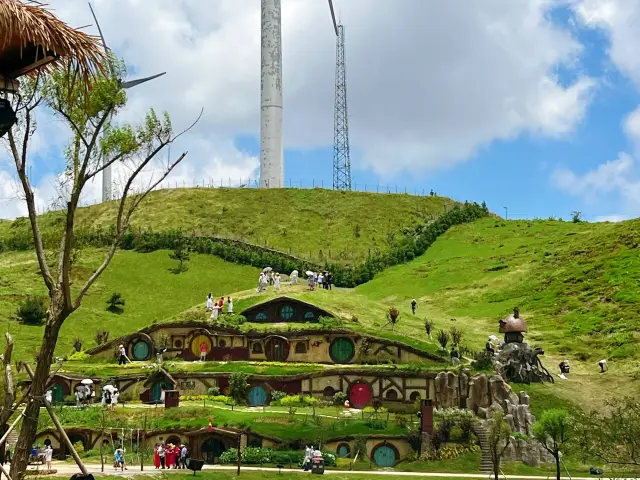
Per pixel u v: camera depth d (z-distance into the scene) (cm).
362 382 9056
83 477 2903
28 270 17150
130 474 5959
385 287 17388
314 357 9888
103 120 3198
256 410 8612
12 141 2961
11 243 19325
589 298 14012
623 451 6328
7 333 2983
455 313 14825
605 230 17975
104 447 7631
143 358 10312
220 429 7500
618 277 14450
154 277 17175
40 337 13150
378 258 19262
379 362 9694
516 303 14800
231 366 9619
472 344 10981
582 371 10831
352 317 10638
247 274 17625
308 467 6806
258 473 6456
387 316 10969
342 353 9838
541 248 18250
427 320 11944
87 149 3130
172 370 9588
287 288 12200
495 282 16312
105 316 14975
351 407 8975
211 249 18538
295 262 18125
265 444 7469
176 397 8594
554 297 14575
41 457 6706
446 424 7756
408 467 7281
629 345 11544
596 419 6366
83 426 7838
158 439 7619
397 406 8888
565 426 6925
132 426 7856
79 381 9519
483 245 19988
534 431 6512
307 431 7675
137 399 9362
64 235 3169
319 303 11081
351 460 7356
